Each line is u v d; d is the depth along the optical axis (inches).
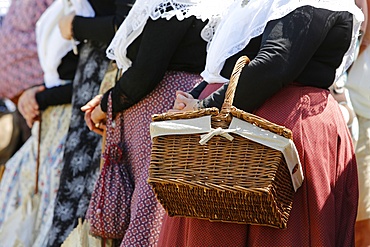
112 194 240.2
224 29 207.3
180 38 233.1
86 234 246.7
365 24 249.8
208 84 213.0
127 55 242.5
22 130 378.6
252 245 190.9
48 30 313.4
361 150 261.9
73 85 294.2
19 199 333.1
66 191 281.3
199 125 184.9
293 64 189.9
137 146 240.8
